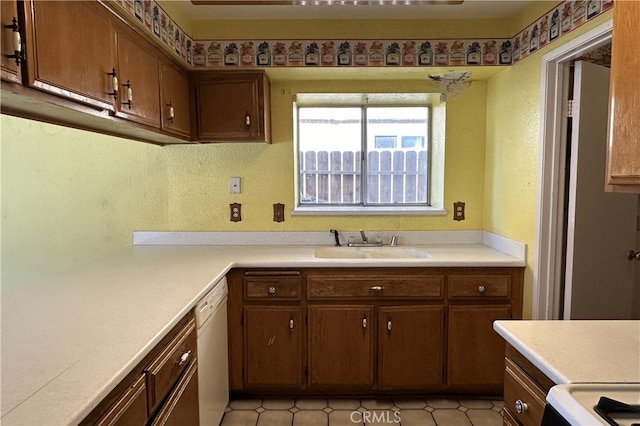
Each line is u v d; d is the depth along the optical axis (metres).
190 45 2.32
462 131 2.73
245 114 2.40
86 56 1.36
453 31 2.35
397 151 2.98
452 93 2.64
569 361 0.98
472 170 2.75
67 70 1.25
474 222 2.78
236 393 2.33
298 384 2.28
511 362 1.19
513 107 2.32
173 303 1.45
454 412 2.20
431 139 2.97
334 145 2.97
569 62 1.95
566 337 1.13
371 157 2.98
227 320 2.21
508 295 2.23
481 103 2.71
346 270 2.22
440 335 2.25
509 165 2.38
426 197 2.97
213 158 2.74
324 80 2.66
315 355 2.26
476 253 2.42
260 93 2.40
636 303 2.27
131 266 2.08
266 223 2.78
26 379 0.90
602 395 0.83
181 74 2.28
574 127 1.94
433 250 2.53
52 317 1.30
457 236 2.79
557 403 0.81
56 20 1.20
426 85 2.66
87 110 1.40
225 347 2.16
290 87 2.68
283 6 2.16
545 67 1.97
